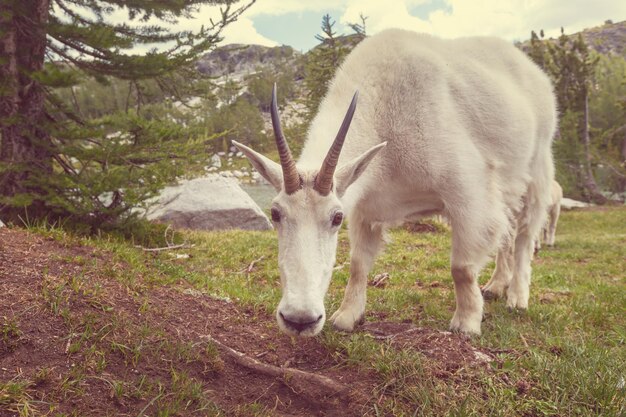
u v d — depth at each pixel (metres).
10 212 7.45
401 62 4.43
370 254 4.70
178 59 7.80
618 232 19.14
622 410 3.01
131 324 3.53
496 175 4.91
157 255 7.30
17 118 7.16
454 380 3.36
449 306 5.77
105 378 3.00
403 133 4.27
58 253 4.41
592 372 3.43
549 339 4.21
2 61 6.73
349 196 3.84
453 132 4.44
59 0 8.11
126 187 7.26
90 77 8.17
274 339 3.92
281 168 3.49
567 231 20.38
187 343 3.51
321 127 4.03
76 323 3.36
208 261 7.67
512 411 3.07
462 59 5.00
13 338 3.11
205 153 8.04
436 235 12.21
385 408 3.12
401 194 4.52
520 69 5.73
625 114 44.69
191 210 12.11
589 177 34.84
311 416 3.12
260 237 9.88
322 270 3.08
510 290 5.86
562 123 35.22
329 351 3.74
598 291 6.67
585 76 37.06
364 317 4.59
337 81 4.50
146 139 7.38
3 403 2.62
